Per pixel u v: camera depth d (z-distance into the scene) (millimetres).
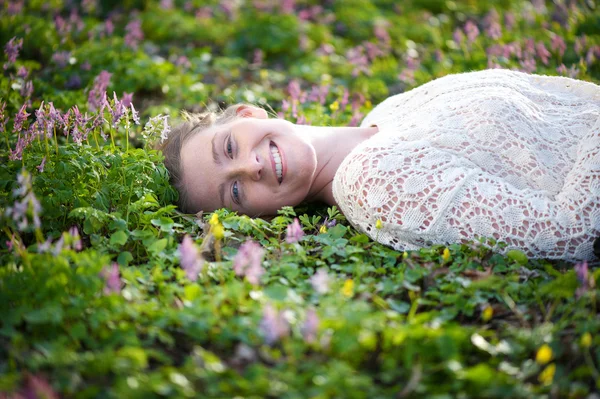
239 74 7133
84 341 2670
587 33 7141
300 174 3877
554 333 2721
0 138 4438
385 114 4266
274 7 8812
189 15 8953
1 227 3195
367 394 2373
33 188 3631
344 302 2742
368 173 3436
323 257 3344
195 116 4344
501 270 3184
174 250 3381
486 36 6992
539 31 7387
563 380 2465
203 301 2836
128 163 3865
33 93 5387
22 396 2260
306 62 7441
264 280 3047
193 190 3996
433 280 3131
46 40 6570
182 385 2342
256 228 3596
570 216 3262
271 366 2568
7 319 2660
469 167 3443
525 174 3463
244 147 3883
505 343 2617
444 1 9422
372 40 8070
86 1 8227
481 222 3311
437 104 3746
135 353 2447
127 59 6324
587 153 3312
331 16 8688
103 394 2363
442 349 2453
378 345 2664
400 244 3510
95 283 2766
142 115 5719
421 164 3408
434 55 7141
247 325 2639
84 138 3986
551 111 3736
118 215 3473
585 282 2787
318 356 2543
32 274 2826
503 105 3533
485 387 2389
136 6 8820
